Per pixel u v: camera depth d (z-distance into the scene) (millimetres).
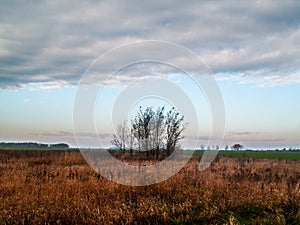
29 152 19000
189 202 6793
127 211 6250
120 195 7430
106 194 7480
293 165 15461
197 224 6051
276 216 6062
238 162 16344
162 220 6070
